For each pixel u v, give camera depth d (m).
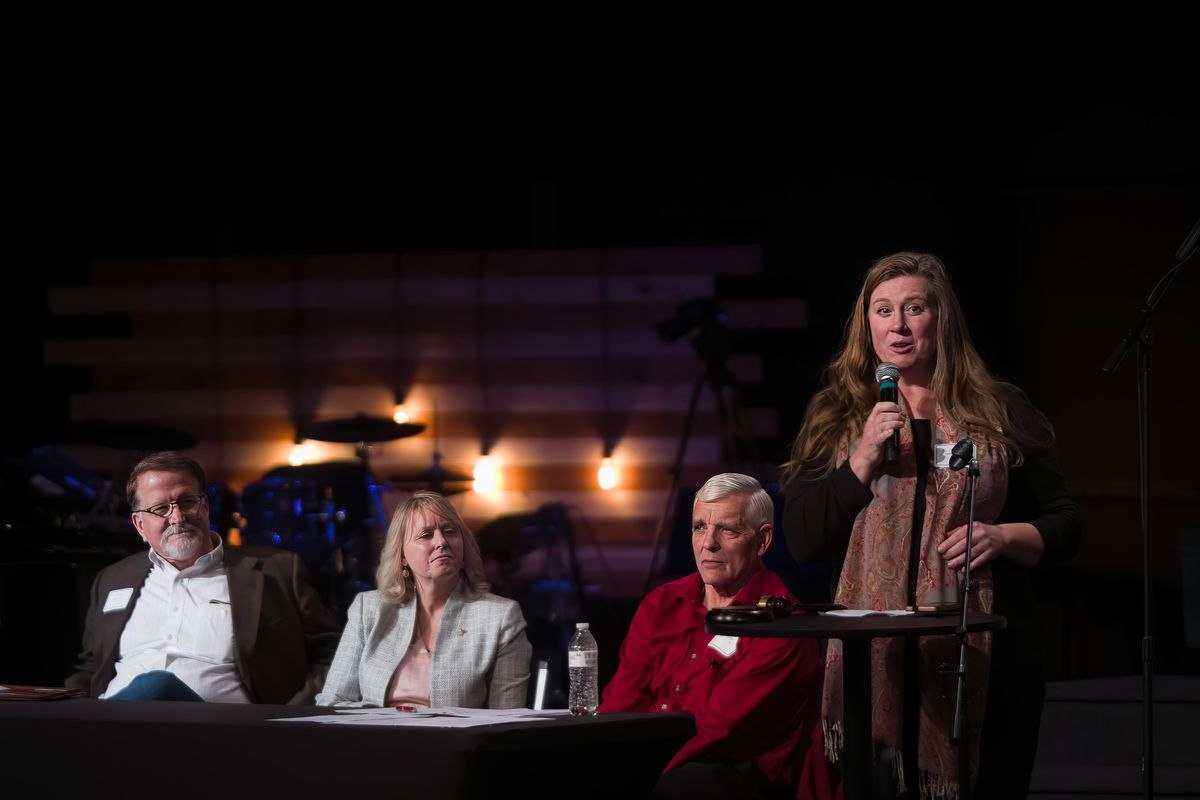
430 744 4.90
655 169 20.78
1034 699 6.25
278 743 5.12
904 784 6.32
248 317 21.88
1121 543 16.50
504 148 21.34
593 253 21.00
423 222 21.69
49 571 10.16
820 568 12.41
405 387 21.59
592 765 5.21
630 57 20.88
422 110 21.59
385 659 7.74
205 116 21.95
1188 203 17.02
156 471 8.76
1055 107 17.56
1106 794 9.08
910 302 6.53
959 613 5.96
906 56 19.66
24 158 22.08
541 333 21.31
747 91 20.34
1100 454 16.94
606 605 18.66
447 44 21.47
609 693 7.50
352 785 5.02
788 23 20.17
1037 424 6.56
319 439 19.38
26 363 22.09
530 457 21.41
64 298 22.02
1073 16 17.52
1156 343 16.91
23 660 10.02
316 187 21.94
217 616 8.70
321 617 8.87
